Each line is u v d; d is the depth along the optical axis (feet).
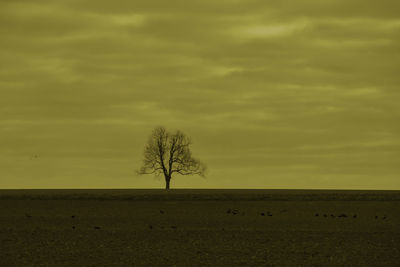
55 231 141.08
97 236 131.64
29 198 290.97
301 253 106.73
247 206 240.53
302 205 246.88
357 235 133.90
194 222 165.68
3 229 145.59
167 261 98.58
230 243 119.55
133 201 272.72
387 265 95.61
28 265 94.99
